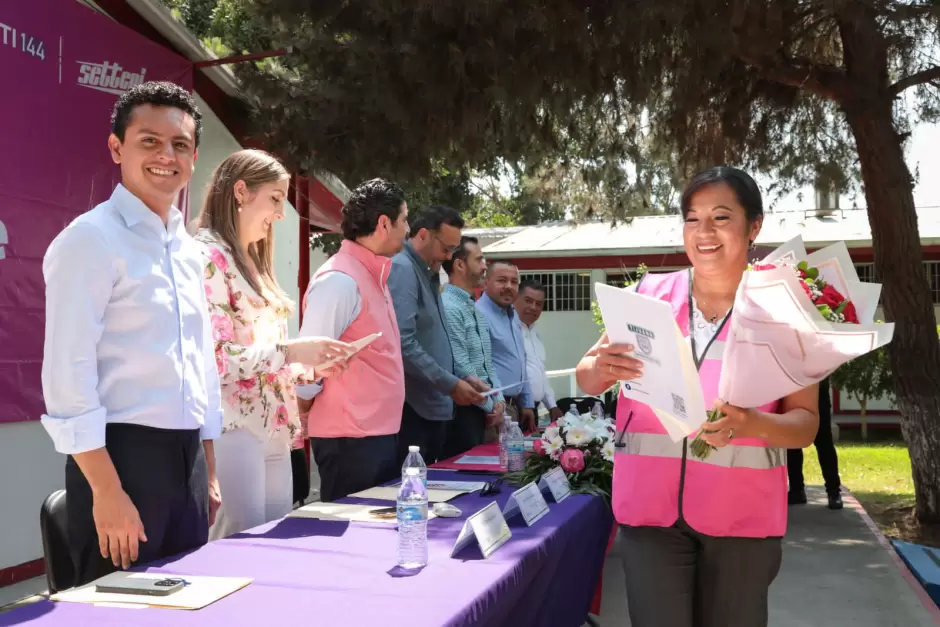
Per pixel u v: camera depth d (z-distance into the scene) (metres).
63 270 1.80
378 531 2.24
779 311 1.62
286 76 6.39
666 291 2.15
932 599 4.29
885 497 7.82
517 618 2.08
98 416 1.79
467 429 4.62
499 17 4.96
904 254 6.43
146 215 1.98
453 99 5.64
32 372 4.03
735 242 1.99
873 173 6.48
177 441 1.99
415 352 3.73
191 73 5.33
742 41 5.04
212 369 2.24
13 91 3.88
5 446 3.93
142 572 1.81
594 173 7.76
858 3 5.17
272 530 2.25
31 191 3.99
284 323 2.74
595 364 2.09
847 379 11.87
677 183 7.62
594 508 2.88
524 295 6.03
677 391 1.72
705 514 1.96
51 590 2.06
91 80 4.40
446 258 3.99
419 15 5.17
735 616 1.99
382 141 6.12
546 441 3.28
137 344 1.92
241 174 2.57
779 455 1.99
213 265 2.44
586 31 4.98
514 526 2.37
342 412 2.97
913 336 6.45
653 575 2.03
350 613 1.53
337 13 5.56
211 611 1.54
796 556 5.14
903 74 6.94
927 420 6.43
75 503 1.90
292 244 7.67
